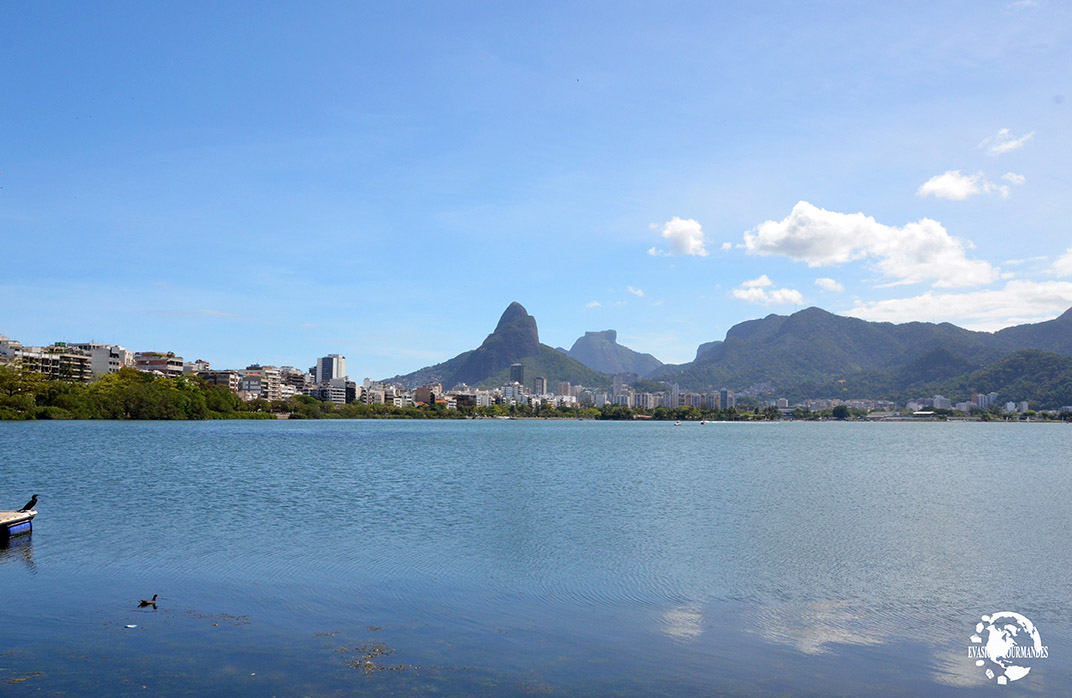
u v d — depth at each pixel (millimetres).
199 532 43281
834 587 31984
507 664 22188
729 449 155375
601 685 20734
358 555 37000
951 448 171875
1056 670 22781
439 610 27656
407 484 72500
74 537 41375
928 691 21047
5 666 21453
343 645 23578
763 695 20359
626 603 29016
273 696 19562
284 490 65688
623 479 80438
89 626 25188
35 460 93812
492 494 64438
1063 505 60344
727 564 36125
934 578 33812
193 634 24469
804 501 61688
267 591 29953
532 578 32750
